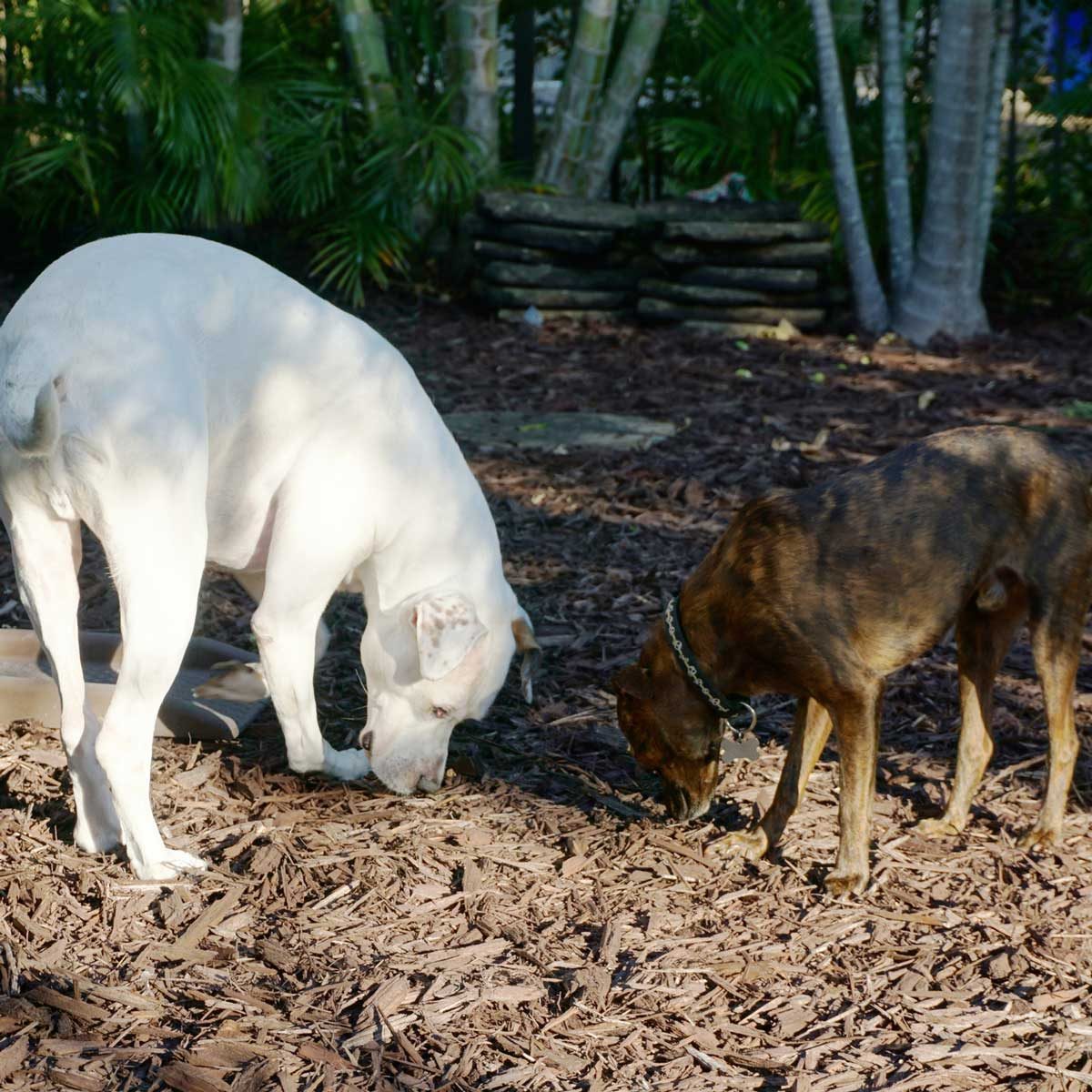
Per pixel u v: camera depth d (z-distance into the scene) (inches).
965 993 121.8
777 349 409.7
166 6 426.9
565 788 160.9
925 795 160.9
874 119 499.2
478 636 138.3
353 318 146.7
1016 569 141.6
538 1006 117.5
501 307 435.8
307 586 141.7
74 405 122.1
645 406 345.7
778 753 170.6
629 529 253.4
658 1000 119.2
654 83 523.5
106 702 163.3
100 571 224.1
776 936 130.6
